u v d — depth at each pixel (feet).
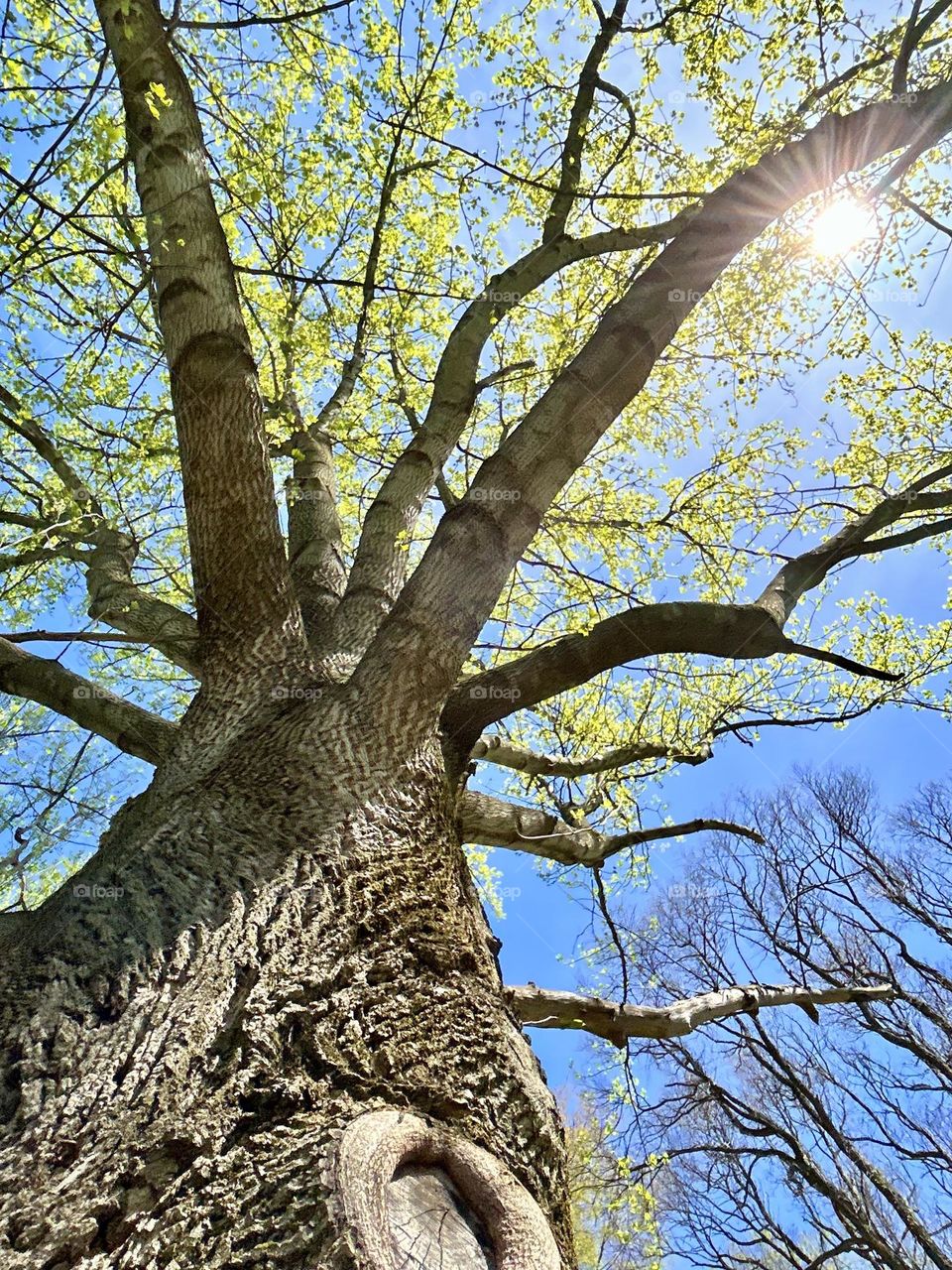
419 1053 6.49
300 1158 5.12
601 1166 23.77
